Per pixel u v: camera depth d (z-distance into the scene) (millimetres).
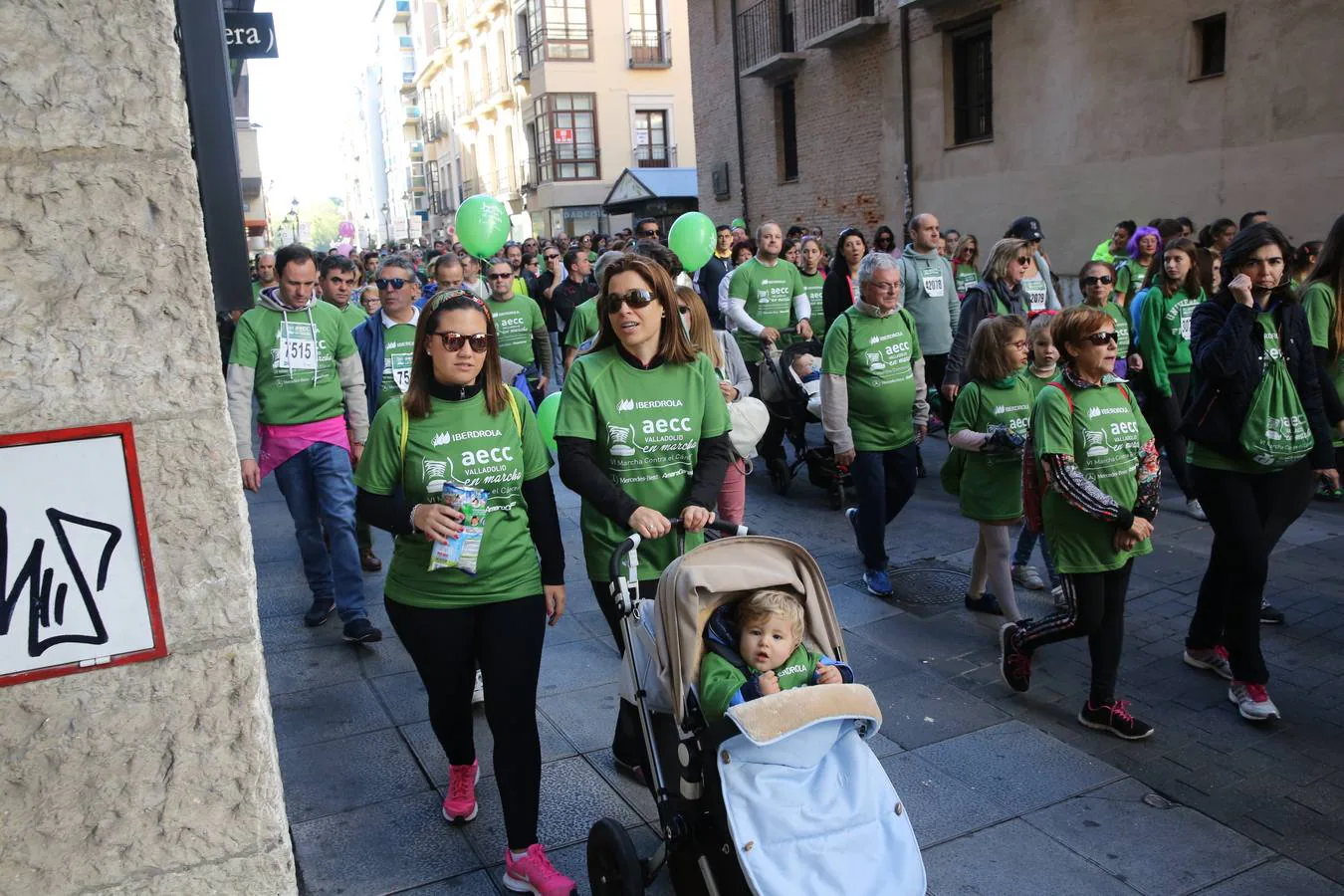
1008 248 7148
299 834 3617
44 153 1805
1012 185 14359
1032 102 13789
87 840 1917
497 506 3299
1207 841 3512
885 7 16391
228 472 1946
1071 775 3965
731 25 20969
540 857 3238
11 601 1833
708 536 3656
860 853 2498
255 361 5219
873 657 5102
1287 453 4207
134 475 1886
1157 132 12047
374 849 3525
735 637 2922
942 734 4316
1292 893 3230
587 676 4914
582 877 3355
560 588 3398
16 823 1871
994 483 5020
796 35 18797
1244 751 4102
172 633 1930
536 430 3422
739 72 20891
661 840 3357
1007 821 3664
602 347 3660
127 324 1870
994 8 14195
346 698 4711
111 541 1882
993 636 5320
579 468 3432
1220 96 11242
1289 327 4312
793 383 7719
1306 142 10391
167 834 1965
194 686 1953
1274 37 10555
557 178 37406
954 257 10750
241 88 16859
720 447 3645
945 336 8750
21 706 1854
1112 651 4246
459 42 48594
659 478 3570
